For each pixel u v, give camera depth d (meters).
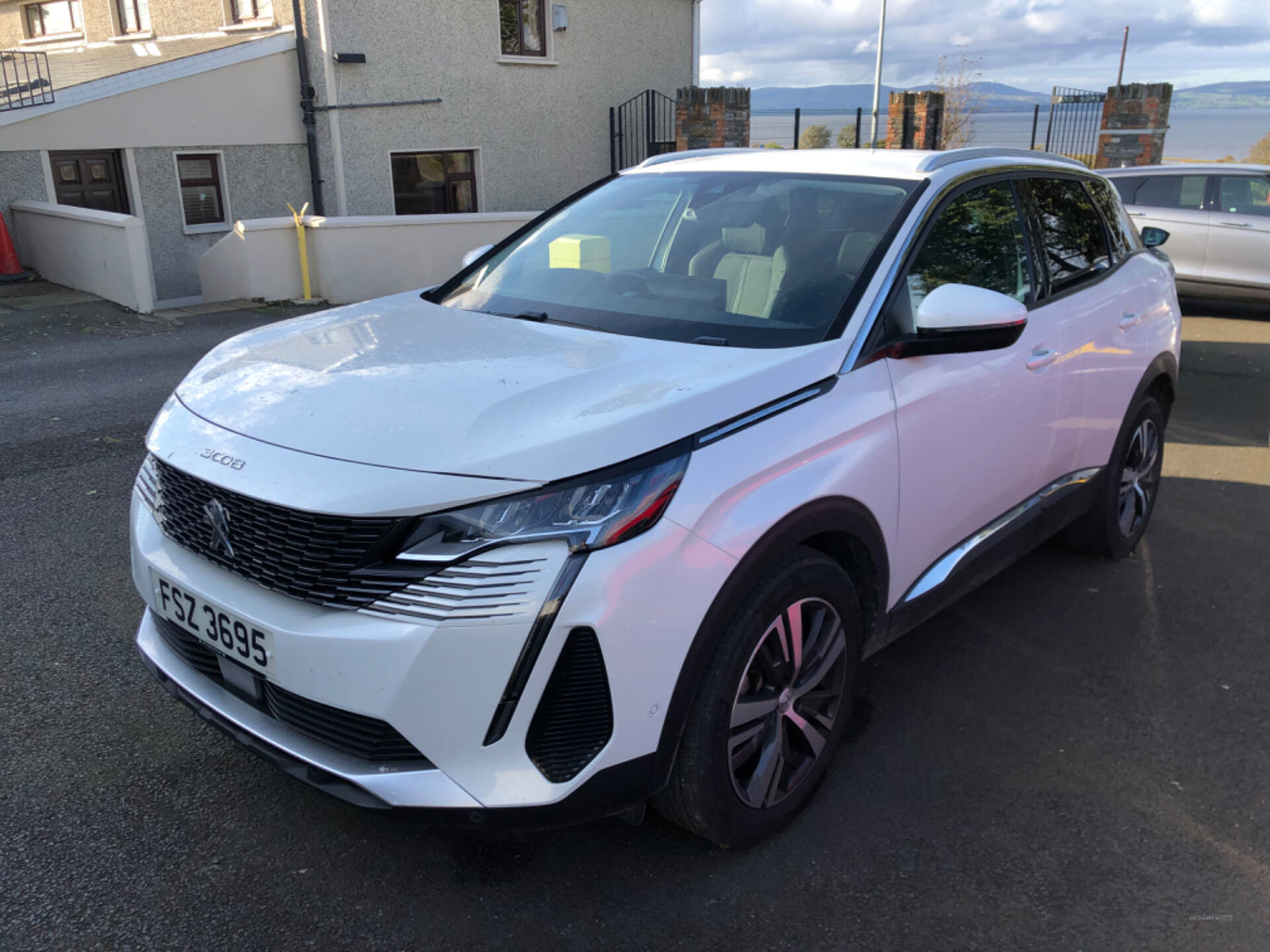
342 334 2.94
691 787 2.29
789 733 2.63
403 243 11.93
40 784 2.72
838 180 3.27
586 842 2.57
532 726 2.03
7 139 11.95
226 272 11.70
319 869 2.44
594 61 16.86
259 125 13.78
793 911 2.33
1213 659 3.62
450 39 14.84
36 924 2.24
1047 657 3.62
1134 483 4.40
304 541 2.08
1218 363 8.78
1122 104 17.92
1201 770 2.94
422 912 2.31
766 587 2.32
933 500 2.92
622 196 3.71
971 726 3.16
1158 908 2.37
